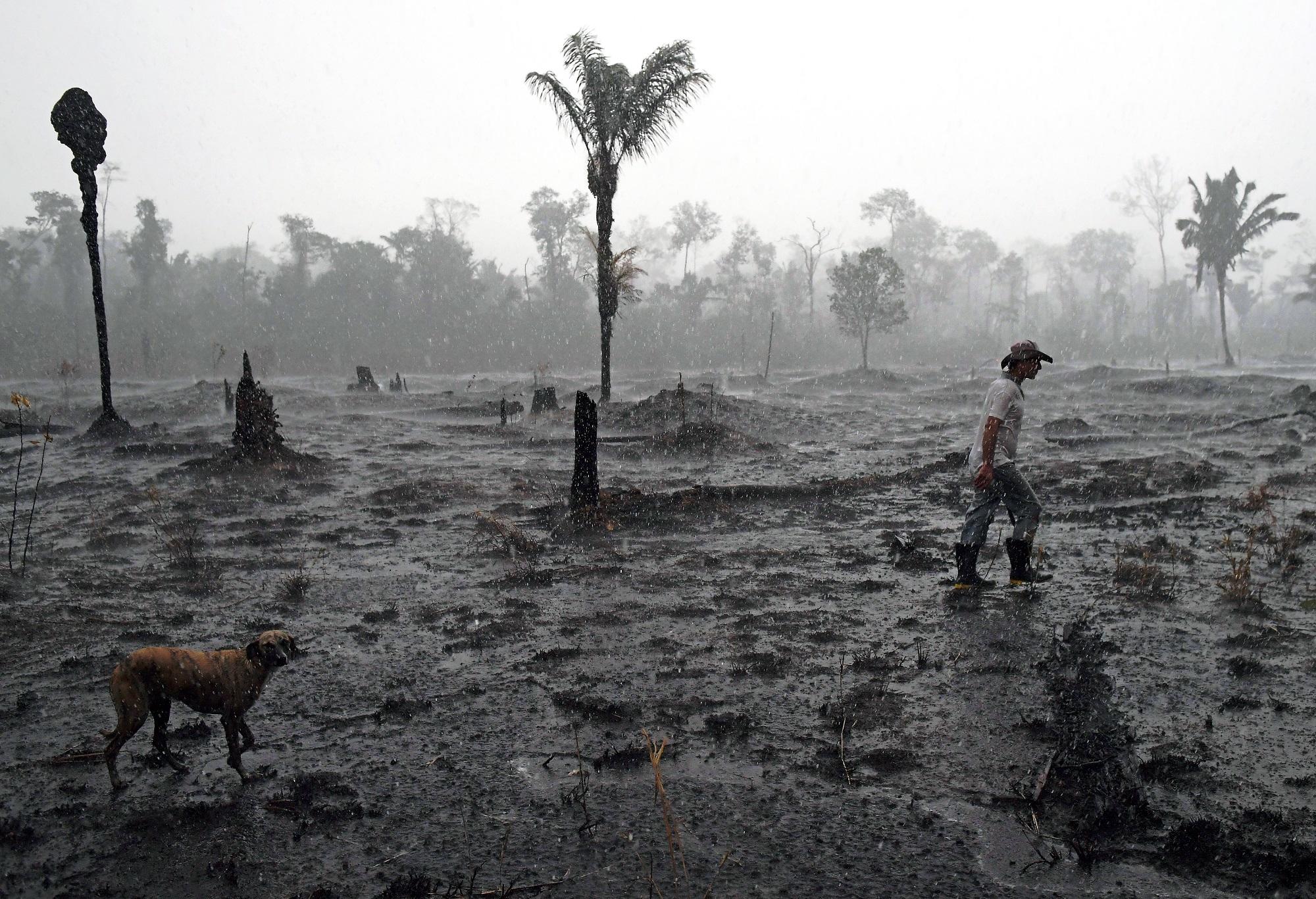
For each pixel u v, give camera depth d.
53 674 4.76
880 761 3.58
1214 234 51.19
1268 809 3.14
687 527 8.79
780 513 9.59
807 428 19.88
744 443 15.87
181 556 7.52
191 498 10.62
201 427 19.47
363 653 5.04
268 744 3.84
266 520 9.24
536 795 3.34
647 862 2.86
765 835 3.03
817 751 3.68
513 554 7.57
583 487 8.97
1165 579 6.34
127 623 5.66
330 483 11.95
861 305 45.31
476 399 29.31
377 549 7.89
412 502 10.33
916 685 4.39
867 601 5.97
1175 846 2.91
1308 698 4.14
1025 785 3.35
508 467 13.68
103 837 3.08
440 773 3.53
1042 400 28.92
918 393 33.22
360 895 2.71
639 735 3.87
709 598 6.12
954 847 2.94
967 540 6.15
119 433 17.09
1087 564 6.89
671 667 4.70
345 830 3.11
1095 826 3.06
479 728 3.98
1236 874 2.78
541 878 2.78
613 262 24.42
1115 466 12.77
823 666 4.70
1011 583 6.23
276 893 2.74
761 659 4.79
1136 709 4.05
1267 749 3.62
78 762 3.68
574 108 23.67
